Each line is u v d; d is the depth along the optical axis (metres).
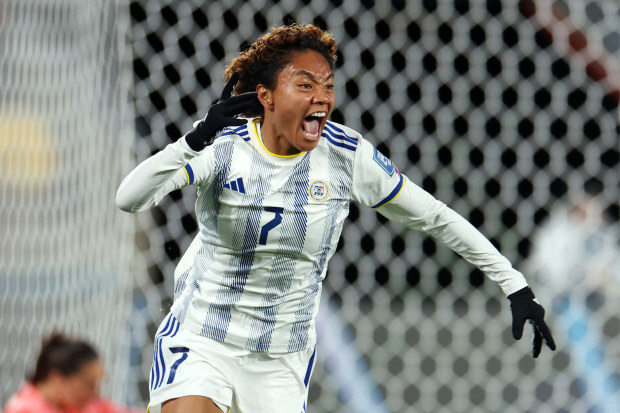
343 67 17.89
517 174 21.30
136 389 17.25
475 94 21.00
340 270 20.97
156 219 19.89
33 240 17.12
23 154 17.17
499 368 20.45
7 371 16.89
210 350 10.80
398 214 11.15
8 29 17.55
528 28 17.78
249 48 10.68
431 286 21.41
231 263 10.66
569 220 18.70
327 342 19.62
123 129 16.66
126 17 16.73
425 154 19.08
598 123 19.20
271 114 10.34
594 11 17.84
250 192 10.38
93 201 16.67
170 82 20.58
